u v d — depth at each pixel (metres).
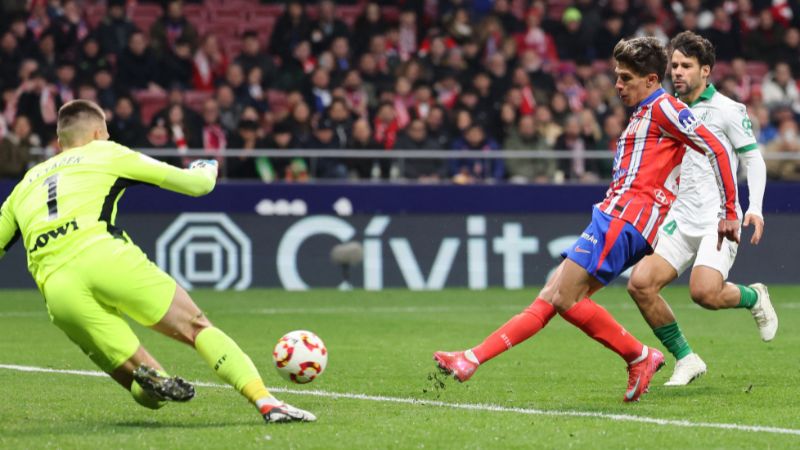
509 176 62.06
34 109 62.94
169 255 58.59
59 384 27.69
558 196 61.38
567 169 62.59
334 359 33.28
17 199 21.75
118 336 21.05
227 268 59.16
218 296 55.53
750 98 72.12
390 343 37.62
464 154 61.50
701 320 46.12
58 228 20.92
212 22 77.06
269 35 77.31
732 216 23.84
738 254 61.44
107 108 64.06
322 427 21.31
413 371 30.62
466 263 60.69
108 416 22.97
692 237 28.27
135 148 61.28
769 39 77.50
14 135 58.78
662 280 27.94
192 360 32.94
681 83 27.86
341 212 60.09
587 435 20.64
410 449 19.33
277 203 59.69
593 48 75.88
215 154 59.59
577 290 23.80
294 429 21.06
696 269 28.20
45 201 21.19
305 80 67.38
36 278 21.25
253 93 66.69
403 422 21.98
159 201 58.56
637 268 27.86
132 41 68.75
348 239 60.09
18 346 36.28
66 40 68.06
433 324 43.94
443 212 60.75
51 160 21.95
